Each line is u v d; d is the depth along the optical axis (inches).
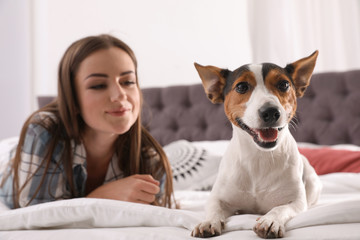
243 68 42.7
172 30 128.3
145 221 37.7
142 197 50.2
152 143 62.5
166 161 61.7
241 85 41.6
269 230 31.3
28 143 53.4
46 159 52.6
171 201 61.0
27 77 139.3
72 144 55.7
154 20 129.6
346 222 31.3
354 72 103.9
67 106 53.7
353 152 81.1
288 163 41.5
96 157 58.9
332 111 105.1
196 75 126.3
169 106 120.6
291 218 35.5
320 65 115.3
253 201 42.9
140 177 52.4
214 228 33.4
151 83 129.8
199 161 86.0
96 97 50.0
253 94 40.5
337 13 114.5
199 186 81.6
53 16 136.9
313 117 106.8
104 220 38.4
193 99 118.3
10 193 54.5
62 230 36.9
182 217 36.6
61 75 53.9
